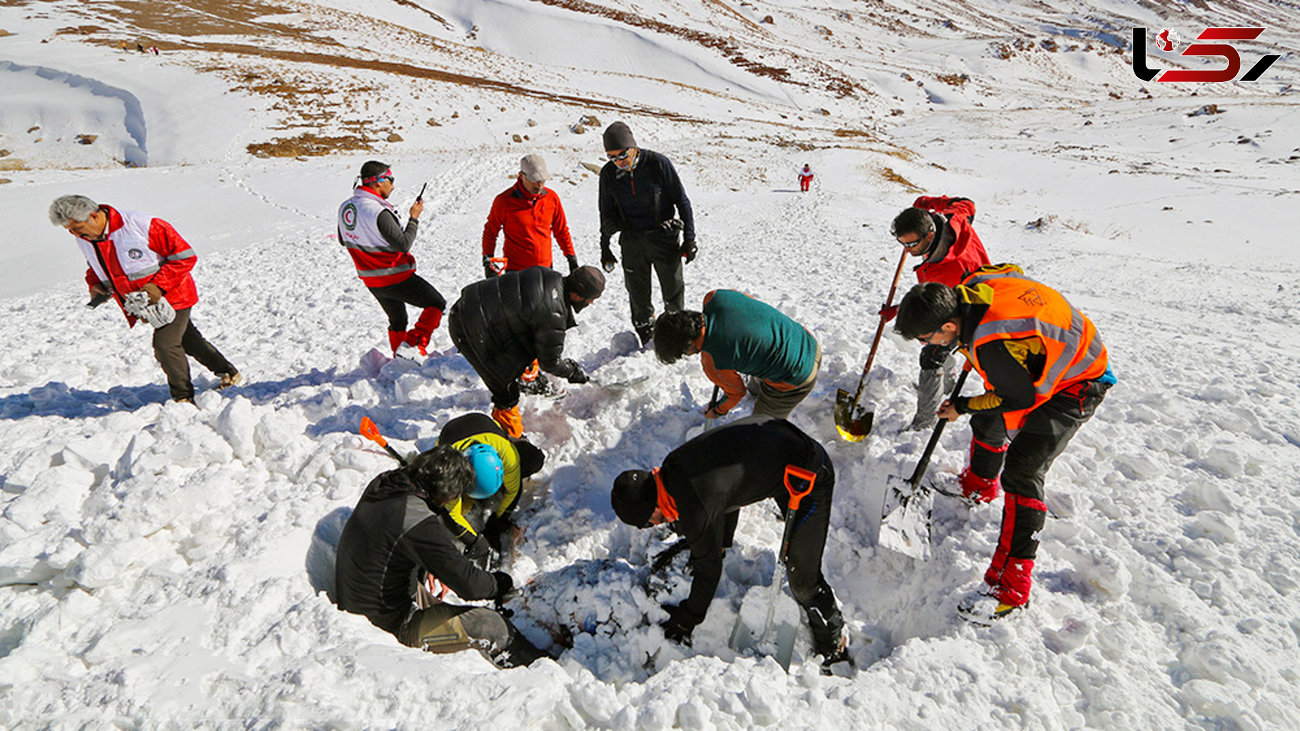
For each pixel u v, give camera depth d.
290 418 4.45
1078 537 3.26
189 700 2.35
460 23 81.31
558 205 5.06
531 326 3.84
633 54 76.75
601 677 3.08
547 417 4.50
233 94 37.72
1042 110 70.94
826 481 2.96
